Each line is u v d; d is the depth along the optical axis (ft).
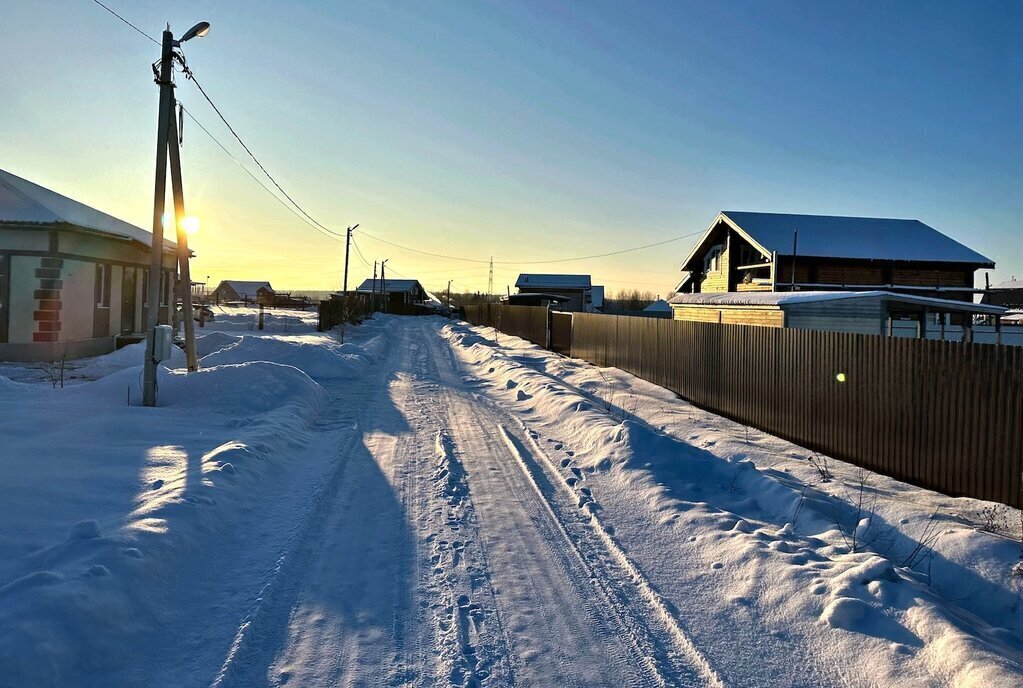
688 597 15.70
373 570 16.92
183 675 11.81
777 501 21.75
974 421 20.97
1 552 15.25
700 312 64.64
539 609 14.96
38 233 58.13
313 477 25.55
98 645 11.95
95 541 15.30
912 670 12.05
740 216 93.71
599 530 20.15
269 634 13.57
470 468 27.30
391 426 36.29
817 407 29.27
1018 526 17.71
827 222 93.81
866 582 14.99
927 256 85.81
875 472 25.31
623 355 59.21
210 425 30.91
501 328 134.51
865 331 49.01
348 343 89.25
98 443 25.76
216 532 18.56
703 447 30.09
